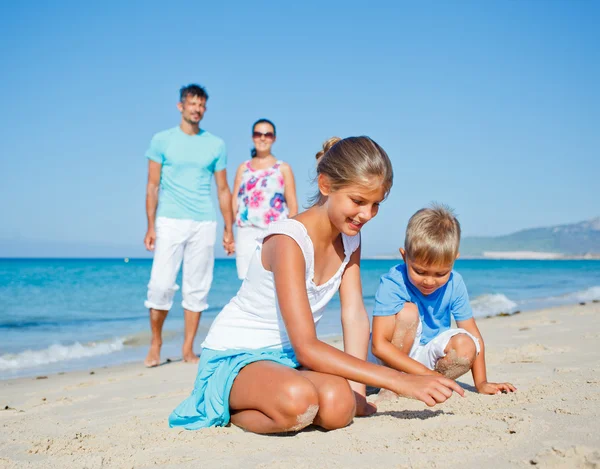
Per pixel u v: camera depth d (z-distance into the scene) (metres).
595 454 1.74
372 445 2.03
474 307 12.48
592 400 2.52
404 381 2.23
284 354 2.56
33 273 24.31
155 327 5.34
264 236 2.57
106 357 6.41
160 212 5.27
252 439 2.23
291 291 2.38
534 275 32.59
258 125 5.47
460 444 1.96
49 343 7.34
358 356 2.76
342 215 2.37
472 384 3.40
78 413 3.17
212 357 2.60
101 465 2.01
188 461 1.99
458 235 2.94
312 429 2.35
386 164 2.33
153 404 3.32
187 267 5.35
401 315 3.13
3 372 5.49
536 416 2.28
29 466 2.06
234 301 2.74
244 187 5.54
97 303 13.46
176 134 5.25
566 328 6.25
